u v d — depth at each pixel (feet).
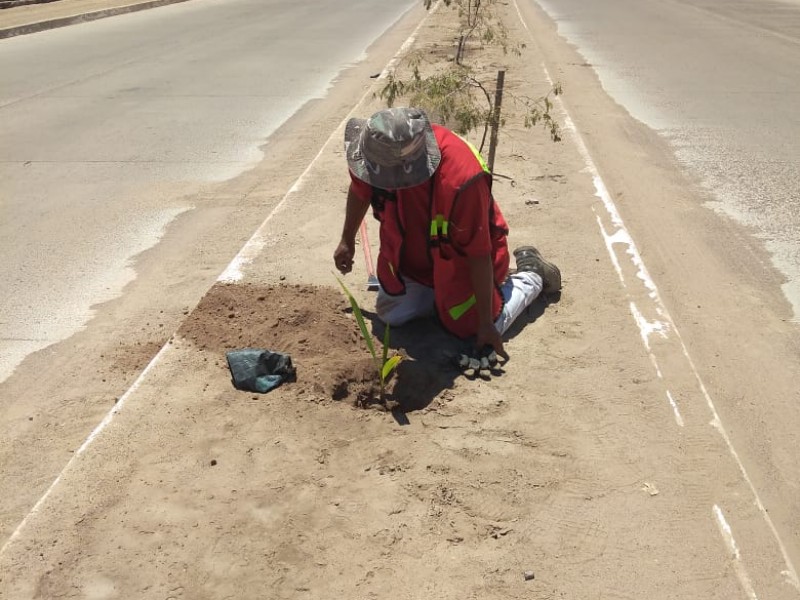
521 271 13.37
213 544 8.60
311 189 19.74
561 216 17.81
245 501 9.18
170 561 8.39
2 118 29.89
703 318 14.12
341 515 9.00
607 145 24.57
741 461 10.55
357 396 11.10
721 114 29.07
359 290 14.19
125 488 9.36
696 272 15.90
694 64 39.17
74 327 14.24
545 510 9.11
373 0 74.84
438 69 34.30
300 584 8.15
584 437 10.30
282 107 30.58
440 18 55.98
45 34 54.19
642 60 40.16
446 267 11.51
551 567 8.38
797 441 10.94
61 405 11.90
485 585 8.14
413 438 10.27
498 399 11.04
